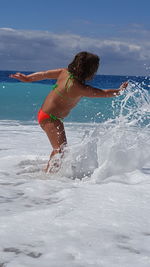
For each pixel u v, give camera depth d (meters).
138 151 4.52
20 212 2.90
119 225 2.60
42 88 21.64
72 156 4.39
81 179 4.20
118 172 4.33
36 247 2.23
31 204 3.15
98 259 2.10
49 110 4.39
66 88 4.27
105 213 2.85
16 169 4.52
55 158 4.38
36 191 3.58
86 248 2.23
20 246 2.24
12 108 13.88
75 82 4.23
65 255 2.14
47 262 2.05
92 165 4.42
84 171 4.36
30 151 5.68
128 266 2.01
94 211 2.89
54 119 4.39
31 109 13.74
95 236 2.40
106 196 3.33
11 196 3.39
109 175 4.23
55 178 4.20
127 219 2.73
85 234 2.43
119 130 4.71
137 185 3.75
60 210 2.90
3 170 4.45
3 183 3.86
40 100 16.78
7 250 2.19
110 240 2.35
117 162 4.38
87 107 14.29
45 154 5.46
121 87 4.23
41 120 4.46
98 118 11.51
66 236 2.39
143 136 4.82
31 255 2.13
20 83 24.25
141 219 2.74
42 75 4.48
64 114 4.44
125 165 4.41
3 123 9.66
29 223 2.61
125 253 2.18
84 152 4.44
